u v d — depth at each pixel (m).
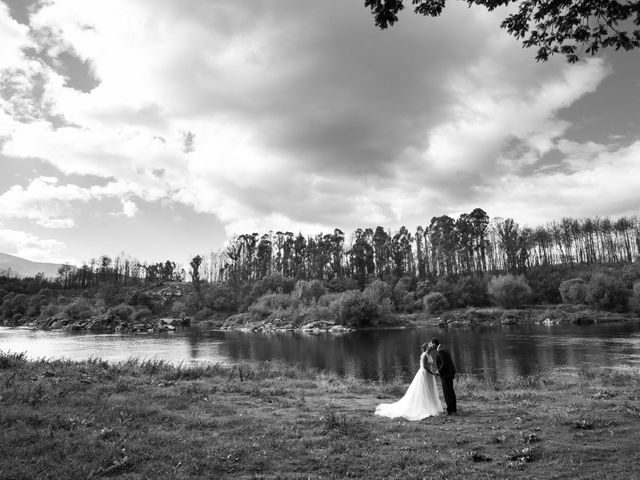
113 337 79.81
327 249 176.00
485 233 146.88
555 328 74.00
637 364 33.97
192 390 14.86
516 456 8.34
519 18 9.59
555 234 144.38
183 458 8.00
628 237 142.25
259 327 103.38
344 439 9.45
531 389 19.00
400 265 154.88
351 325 94.25
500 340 56.78
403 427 10.62
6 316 141.38
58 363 20.09
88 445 8.39
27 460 7.55
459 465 7.90
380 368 37.88
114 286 165.25
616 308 92.25
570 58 10.08
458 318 97.75
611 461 8.08
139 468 7.56
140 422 10.27
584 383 20.38
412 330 85.12
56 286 191.62
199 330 106.00
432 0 9.20
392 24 9.41
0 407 10.70
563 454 8.48
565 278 116.06
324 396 15.55
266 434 9.66
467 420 11.60
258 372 22.31
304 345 60.50
